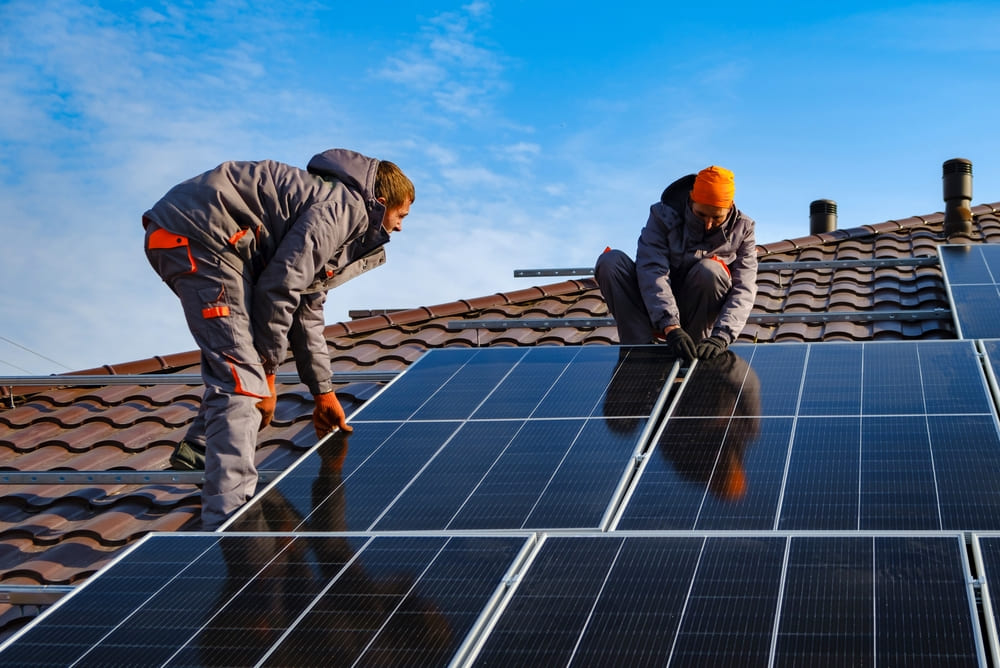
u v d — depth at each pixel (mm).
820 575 3879
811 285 10461
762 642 3549
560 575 4152
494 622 3873
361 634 3900
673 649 3584
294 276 5480
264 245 5609
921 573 3781
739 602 3793
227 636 3990
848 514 4367
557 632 3768
